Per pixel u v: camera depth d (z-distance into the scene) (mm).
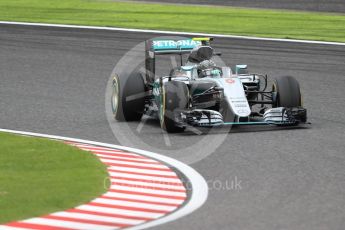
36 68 63750
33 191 28828
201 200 27719
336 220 25078
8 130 41875
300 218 25344
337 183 29859
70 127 42562
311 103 49156
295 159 33844
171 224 24859
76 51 70688
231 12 93688
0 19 88438
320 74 59844
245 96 39781
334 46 72000
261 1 102938
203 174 31547
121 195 28406
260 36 77125
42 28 82750
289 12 93562
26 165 33156
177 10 95625
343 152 35188
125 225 25031
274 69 61750
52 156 34812
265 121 39656
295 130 40000
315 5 98750
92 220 25547
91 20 87875
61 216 25953
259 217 25500
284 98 40688
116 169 32406
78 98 51938
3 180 30500
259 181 30297
